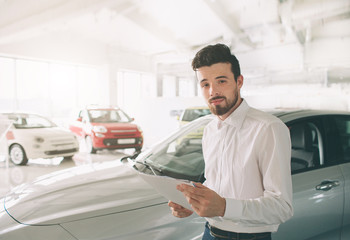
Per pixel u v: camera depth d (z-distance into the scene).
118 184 1.46
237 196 0.75
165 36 9.68
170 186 0.68
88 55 9.80
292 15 7.04
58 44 8.80
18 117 5.59
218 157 0.83
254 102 9.39
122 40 9.98
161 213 1.21
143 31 8.79
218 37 10.32
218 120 0.86
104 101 10.74
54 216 1.18
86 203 1.27
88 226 1.13
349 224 1.63
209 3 6.54
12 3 5.69
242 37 9.14
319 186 1.48
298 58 11.29
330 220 1.53
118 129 6.21
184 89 17.89
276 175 0.67
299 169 1.54
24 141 5.16
